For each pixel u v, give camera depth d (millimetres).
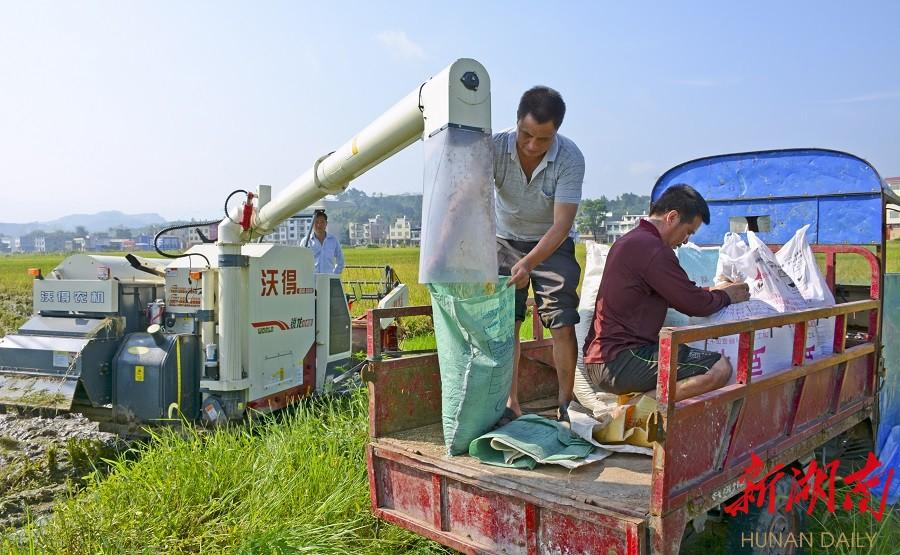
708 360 3455
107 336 5992
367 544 3977
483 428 3371
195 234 7516
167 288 6191
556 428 3418
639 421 3408
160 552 3887
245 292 6062
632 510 2566
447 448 3367
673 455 2590
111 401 5996
